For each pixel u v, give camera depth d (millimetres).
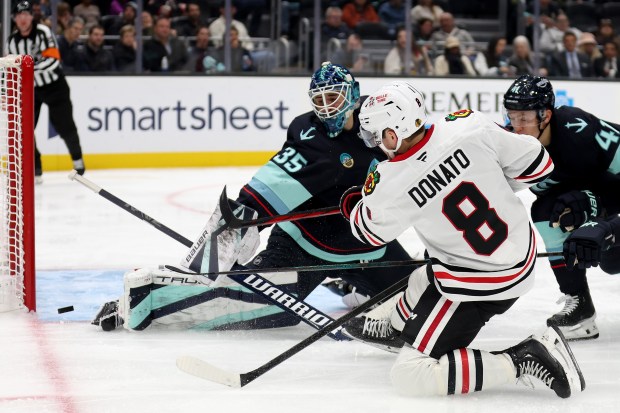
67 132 16203
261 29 18984
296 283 7160
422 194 5301
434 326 5574
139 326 7039
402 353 5723
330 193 6953
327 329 5809
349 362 6375
